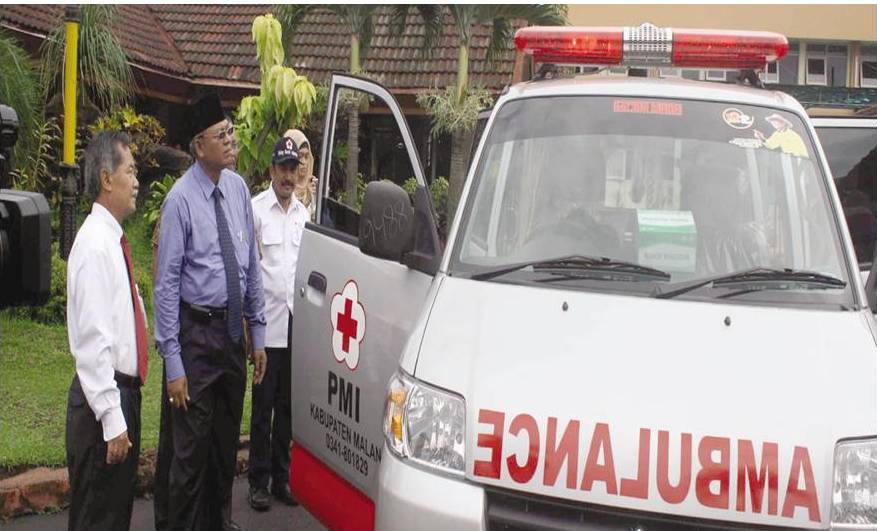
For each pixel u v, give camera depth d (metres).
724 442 2.69
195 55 14.43
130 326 3.68
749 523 2.64
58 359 6.95
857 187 5.75
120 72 10.15
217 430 4.36
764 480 2.65
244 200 4.42
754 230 3.40
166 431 4.43
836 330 3.04
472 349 3.03
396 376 3.12
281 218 5.15
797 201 3.46
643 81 3.91
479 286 3.28
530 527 2.71
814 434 2.71
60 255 8.13
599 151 3.61
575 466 2.71
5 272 2.84
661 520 2.67
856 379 2.86
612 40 3.97
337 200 4.43
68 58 7.82
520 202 3.54
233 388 4.31
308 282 4.31
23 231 2.81
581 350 2.96
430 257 3.59
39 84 9.36
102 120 10.66
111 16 9.96
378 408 3.64
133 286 3.75
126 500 3.75
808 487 2.65
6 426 5.45
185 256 4.14
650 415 2.75
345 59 14.23
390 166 4.95
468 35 10.64
